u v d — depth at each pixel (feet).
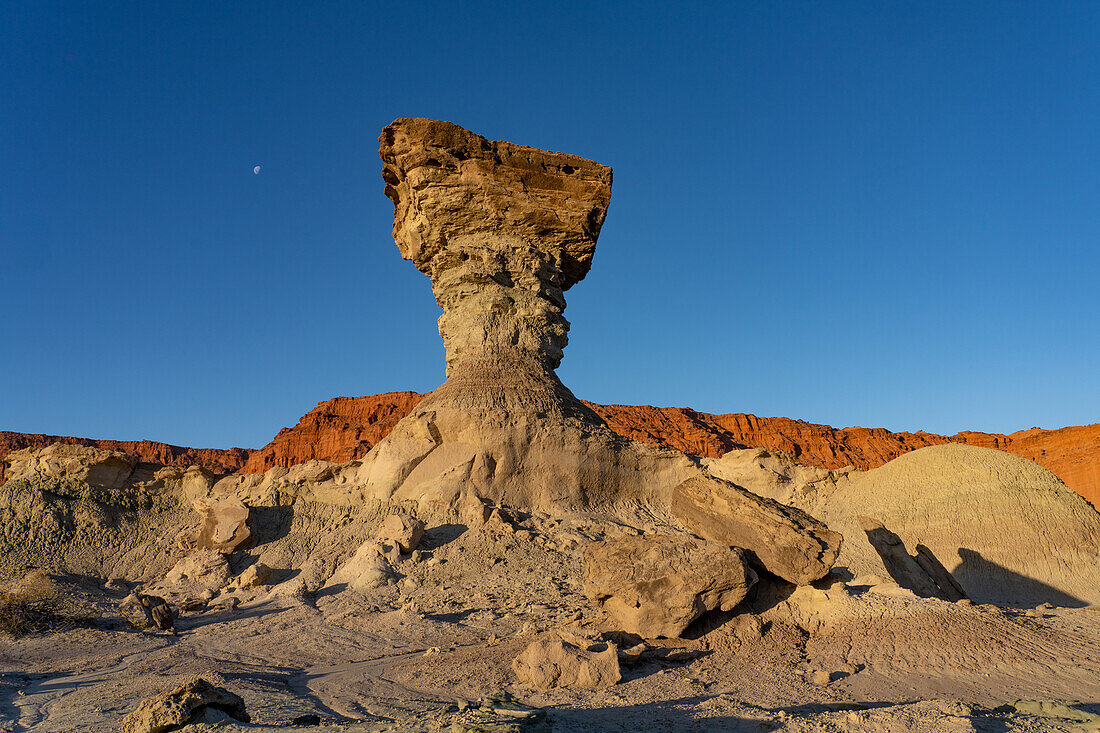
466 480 117.29
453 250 144.25
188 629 82.12
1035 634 55.01
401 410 411.13
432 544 105.91
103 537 115.24
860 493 125.59
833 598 60.70
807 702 42.93
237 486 126.82
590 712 40.65
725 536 66.49
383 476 118.93
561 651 49.49
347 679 55.57
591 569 61.98
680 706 42.01
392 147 148.25
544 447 123.54
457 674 52.54
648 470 131.03
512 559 101.50
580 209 149.38
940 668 49.11
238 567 106.11
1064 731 34.01
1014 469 113.09
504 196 145.79
